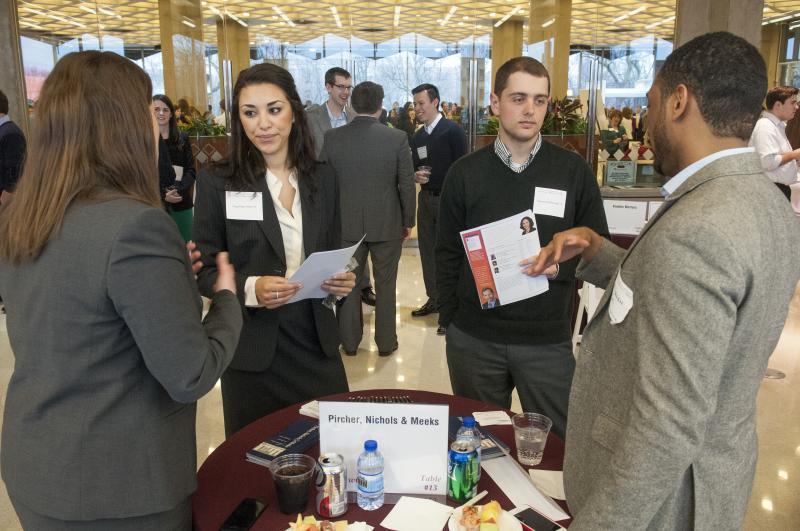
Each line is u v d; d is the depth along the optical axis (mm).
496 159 1983
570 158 1986
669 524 922
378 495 1231
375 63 8555
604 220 2025
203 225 1840
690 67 911
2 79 6270
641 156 4766
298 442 1488
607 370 1025
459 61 8531
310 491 1297
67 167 1006
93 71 1024
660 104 966
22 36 6617
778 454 2754
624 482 836
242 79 1718
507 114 1877
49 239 992
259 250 1821
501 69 1916
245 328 1812
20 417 1050
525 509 1215
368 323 4754
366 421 1262
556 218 1959
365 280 5125
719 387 891
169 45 7723
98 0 7164
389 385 3564
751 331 854
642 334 856
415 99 4605
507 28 8430
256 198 1792
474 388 2119
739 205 831
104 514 1037
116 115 1025
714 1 5387
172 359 1013
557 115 6254
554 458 1462
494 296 1830
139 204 1016
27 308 1021
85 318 985
